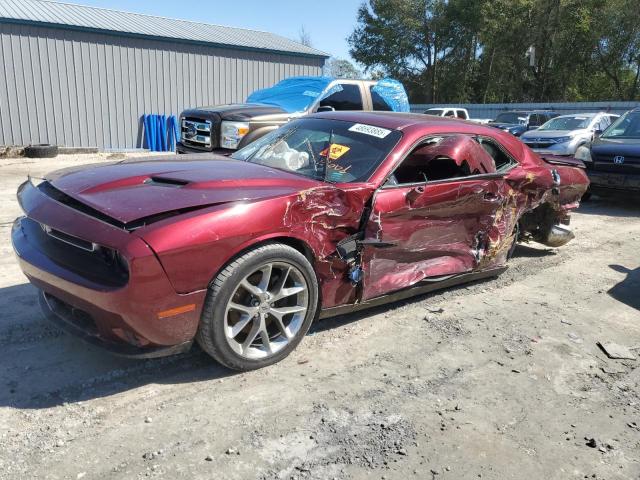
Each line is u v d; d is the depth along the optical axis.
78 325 3.13
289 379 3.32
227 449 2.65
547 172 5.38
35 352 3.46
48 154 15.36
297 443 2.73
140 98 18.20
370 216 3.67
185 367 3.39
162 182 3.38
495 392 3.34
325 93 9.59
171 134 18.89
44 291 3.29
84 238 2.86
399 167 4.34
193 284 2.92
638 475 2.67
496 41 40.94
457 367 3.61
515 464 2.69
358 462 2.63
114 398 3.02
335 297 3.69
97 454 2.56
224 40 20.00
